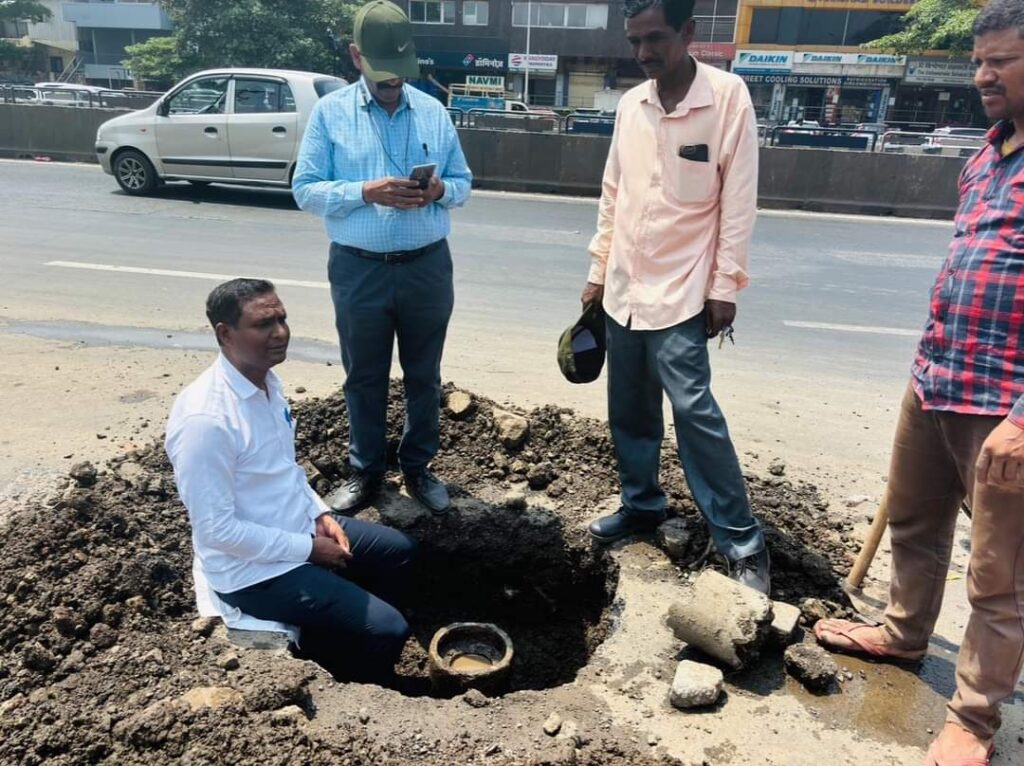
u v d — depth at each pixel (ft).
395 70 9.78
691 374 9.55
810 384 17.72
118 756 7.22
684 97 9.14
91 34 153.38
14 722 7.44
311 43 106.32
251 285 8.28
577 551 11.58
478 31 133.28
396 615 9.11
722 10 121.08
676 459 13.01
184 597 9.41
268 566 8.86
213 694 7.77
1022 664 7.16
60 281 23.22
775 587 10.34
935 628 9.74
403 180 9.59
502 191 45.47
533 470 12.78
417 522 11.89
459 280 25.13
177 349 18.26
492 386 16.71
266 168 36.24
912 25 104.58
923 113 118.01
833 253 31.04
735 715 8.22
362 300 10.41
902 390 17.54
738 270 9.33
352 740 7.47
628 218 9.75
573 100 136.67
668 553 10.97
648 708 8.29
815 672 8.54
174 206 35.68
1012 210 6.56
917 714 8.34
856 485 13.28
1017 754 7.86
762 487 12.75
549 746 7.58
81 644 8.44
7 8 139.74
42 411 14.73
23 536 9.80
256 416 8.72
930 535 8.44
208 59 106.22
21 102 54.44
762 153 42.80
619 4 127.03
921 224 38.99
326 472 12.76
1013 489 6.46
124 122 37.32
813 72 119.03
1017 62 6.14
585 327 11.20
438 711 8.02
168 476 12.01
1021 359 6.71
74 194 37.55
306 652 9.53
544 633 12.14
